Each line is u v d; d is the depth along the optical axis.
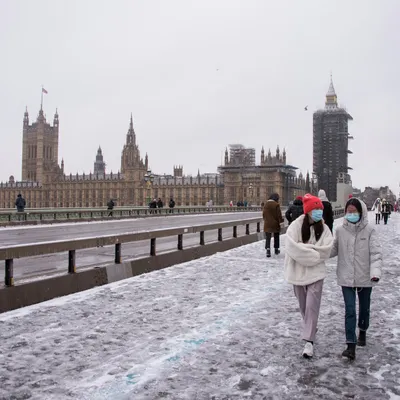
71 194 183.12
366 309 6.94
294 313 8.74
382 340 7.30
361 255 6.70
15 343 6.89
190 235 26.64
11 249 8.94
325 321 8.41
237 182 151.88
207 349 6.72
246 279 12.18
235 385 5.50
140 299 9.80
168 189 163.50
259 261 15.62
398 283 11.84
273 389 5.41
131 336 7.28
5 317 8.30
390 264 14.91
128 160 173.50
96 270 11.45
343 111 174.12
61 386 5.40
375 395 5.30
